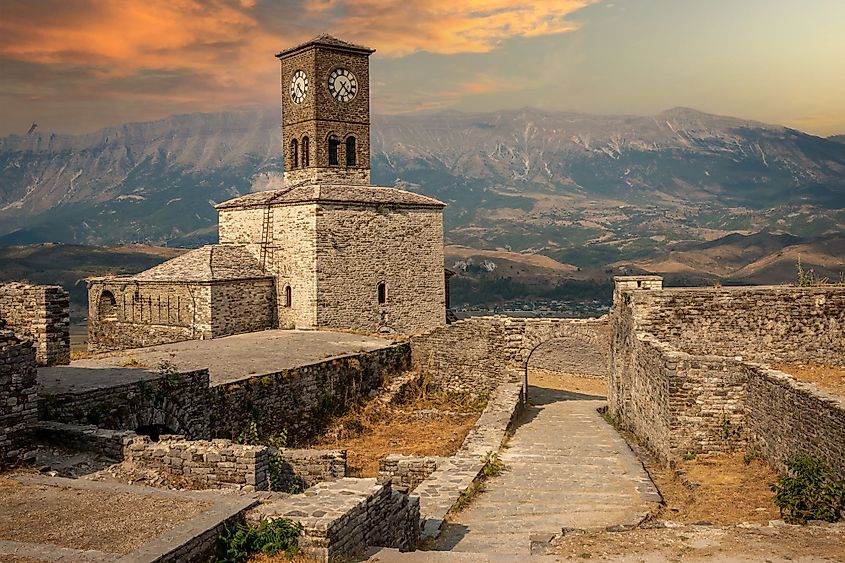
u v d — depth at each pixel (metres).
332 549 11.41
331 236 46.72
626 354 29.56
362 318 48.25
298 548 11.41
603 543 13.03
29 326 26.16
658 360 23.44
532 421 31.50
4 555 10.91
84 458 17.78
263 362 31.25
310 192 47.59
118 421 21.16
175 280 44.44
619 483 19.84
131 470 17.33
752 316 27.27
